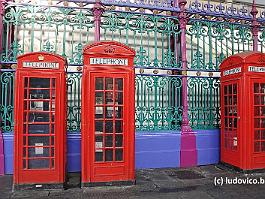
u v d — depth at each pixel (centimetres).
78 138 667
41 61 527
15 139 520
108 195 506
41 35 685
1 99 656
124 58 554
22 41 714
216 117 765
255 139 652
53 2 689
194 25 751
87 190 529
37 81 530
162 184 574
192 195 511
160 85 726
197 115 753
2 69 651
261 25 802
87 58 541
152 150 702
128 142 555
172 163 711
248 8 979
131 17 720
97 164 542
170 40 770
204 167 711
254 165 647
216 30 768
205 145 738
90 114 541
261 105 659
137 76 711
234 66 668
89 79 540
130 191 529
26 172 522
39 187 524
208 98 762
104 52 545
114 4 695
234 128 673
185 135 720
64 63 536
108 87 551
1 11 655
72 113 680
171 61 734
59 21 693
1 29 655
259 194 516
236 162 665
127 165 555
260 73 650
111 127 552
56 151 530
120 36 720
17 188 519
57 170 530
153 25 744
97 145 546
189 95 746
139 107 711
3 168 632
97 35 679
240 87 646
